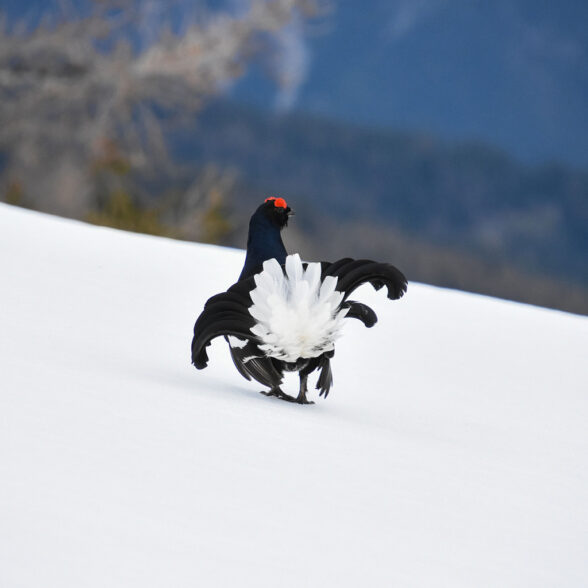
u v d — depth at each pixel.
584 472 22.27
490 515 17.38
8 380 19.02
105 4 130.25
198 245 55.72
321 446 19.31
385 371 32.78
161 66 129.88
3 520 12.35
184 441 17.31
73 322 29.58
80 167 130.62
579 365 39.41
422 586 13.54
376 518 15.76
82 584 11.26
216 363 29.28
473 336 42.22
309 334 22.64
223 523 13.95
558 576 15.08
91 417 17.52
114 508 13.50
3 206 58.16
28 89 131.62
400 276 23.22
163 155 131.88
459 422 26.09
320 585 12.76
